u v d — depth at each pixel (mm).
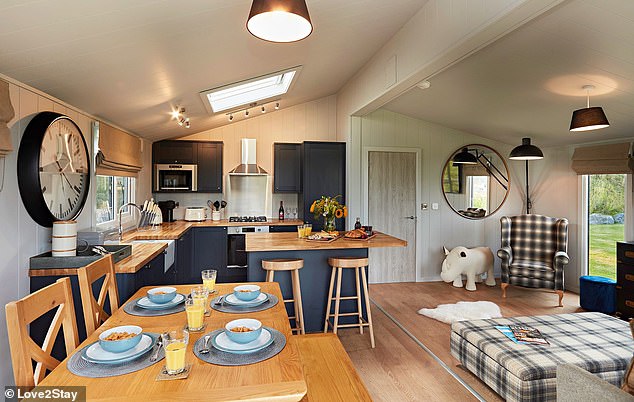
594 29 2604
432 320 4113
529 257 5293
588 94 3668
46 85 2461
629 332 2793
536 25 2701
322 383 2035
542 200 5914
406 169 5871
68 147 2857
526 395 2227
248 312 1941
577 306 4621
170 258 3996
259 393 1180
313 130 6340
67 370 1308
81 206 3117
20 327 1274
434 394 2607
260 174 5898
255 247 3322
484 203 6129
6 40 1832
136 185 4887
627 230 4613
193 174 5730
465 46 2615
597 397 1466
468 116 5219
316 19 2953
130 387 1204
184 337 1361
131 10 1931
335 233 4055
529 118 4734
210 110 4648
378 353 3258
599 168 4781
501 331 2830
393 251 5855
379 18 3209
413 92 4707
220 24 2426
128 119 3920
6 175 2209
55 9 1720
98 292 2500
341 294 3828
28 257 2434
